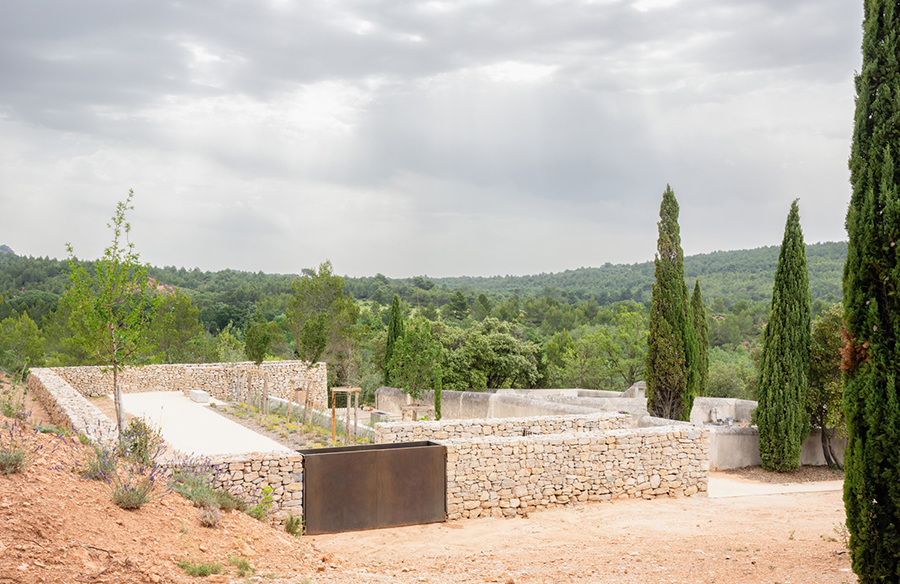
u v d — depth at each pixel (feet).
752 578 25.52
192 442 58.29
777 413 58.23
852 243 25.73
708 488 52.08
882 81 25.48
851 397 25.54
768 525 38.83
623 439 47.21
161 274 379.76
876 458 24.63
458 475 41.78
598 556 30.94
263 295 294.05
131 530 22.88
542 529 38.73
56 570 18.34
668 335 66.49
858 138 25.98
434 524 40.63
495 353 139.64
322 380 110.11
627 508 44.52
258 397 85.40
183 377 102.63
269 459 37.32
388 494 39.81
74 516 21.93
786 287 58.75
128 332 42.86
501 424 56.75
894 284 24.16
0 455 23.56
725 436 59.93
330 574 25.25
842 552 30.37
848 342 25.82
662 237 67.56
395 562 31.40
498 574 27.02
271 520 36.86
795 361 58.18
